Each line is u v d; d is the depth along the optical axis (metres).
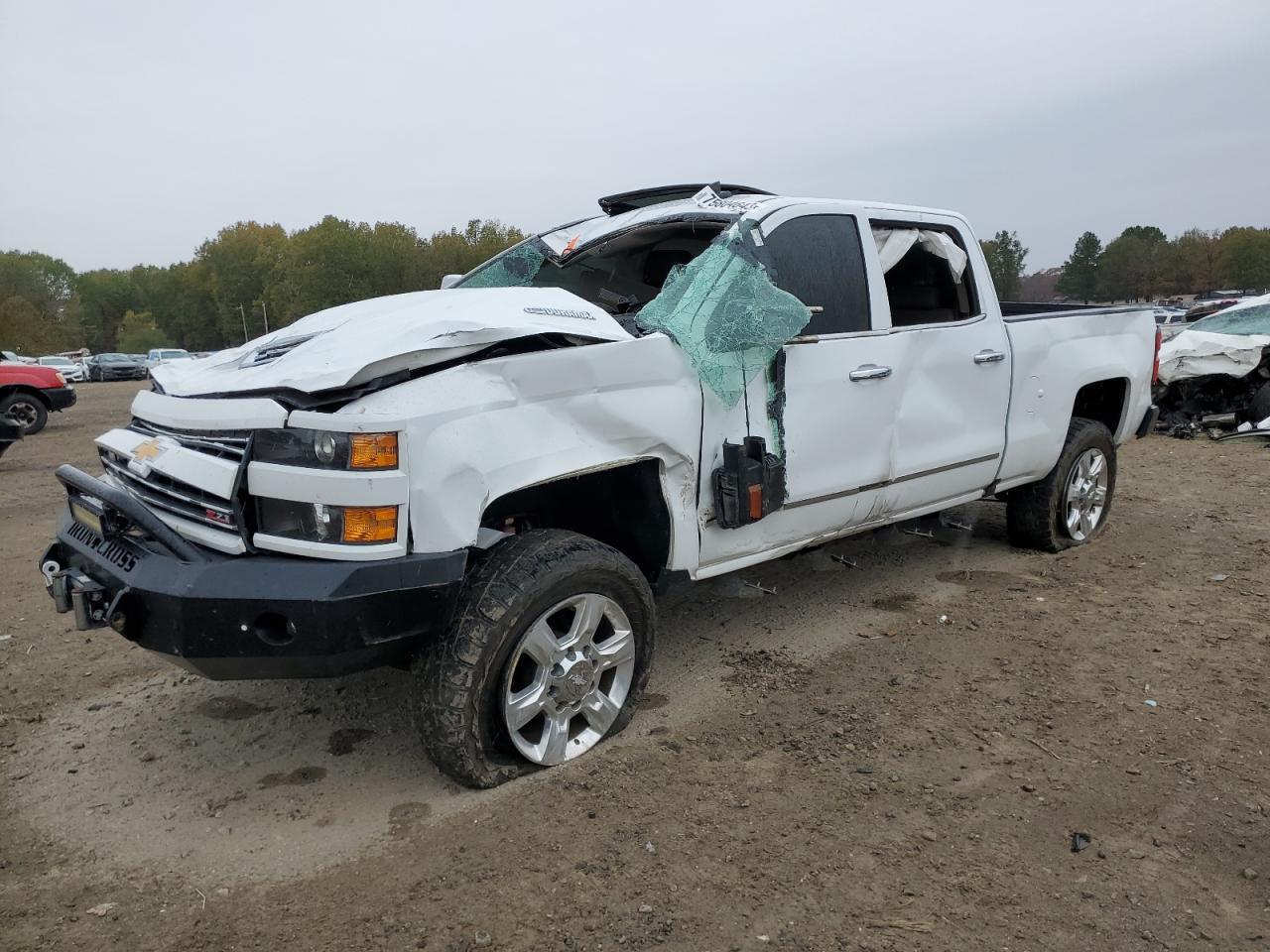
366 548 2.55
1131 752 3.16
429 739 2.80
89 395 25.77
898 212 4.36
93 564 2.91
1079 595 4.79
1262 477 7.98
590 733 3.17
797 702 3.59
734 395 3.45
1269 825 2.73
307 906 2.43
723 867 2.54
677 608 4.71
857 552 5.64
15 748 3.35
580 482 3.38
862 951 2.22
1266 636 4.18
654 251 4.47
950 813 2.80
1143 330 5.83
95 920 2.39
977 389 4.59
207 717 3.57
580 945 2.25
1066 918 2.33
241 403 2.72
